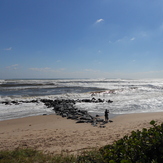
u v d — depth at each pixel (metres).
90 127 12.23
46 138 9.27
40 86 62.81
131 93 41.56
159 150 3.93
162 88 58.25
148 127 11.23
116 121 14.62
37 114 18.28
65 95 37.03
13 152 6.50
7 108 21.36
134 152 3.98
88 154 5.65
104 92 43.78
